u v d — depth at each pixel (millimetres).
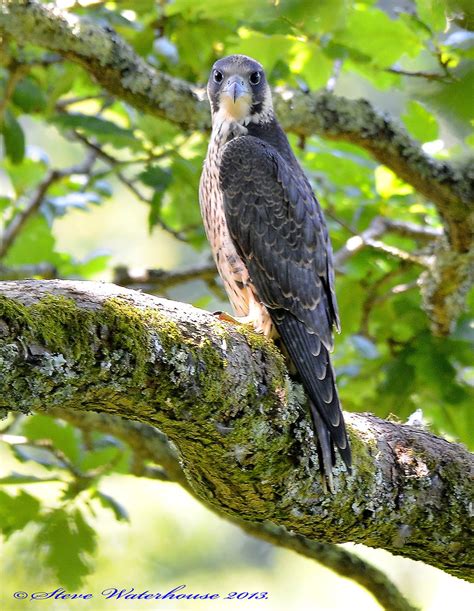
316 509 7344
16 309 5422
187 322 6332
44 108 11977
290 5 8125
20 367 5371
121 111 13359
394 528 7707
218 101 10367
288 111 10258
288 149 10328
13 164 11531
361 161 11898
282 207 9594
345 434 7352
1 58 10508
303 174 10109
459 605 17422
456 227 10633
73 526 10180
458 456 7879
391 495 7605
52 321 5547
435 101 6344
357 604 17781
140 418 6359
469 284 11000
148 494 17031
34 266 12180
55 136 18938
